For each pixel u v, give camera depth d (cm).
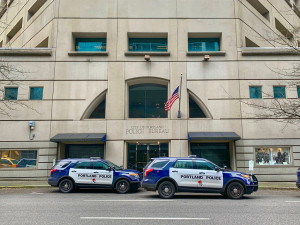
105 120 1945
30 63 2023
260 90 1995
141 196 1211
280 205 952
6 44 3028
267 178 1875
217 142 1998
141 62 2031
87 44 2152
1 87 1991
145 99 2072
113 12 2103
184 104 1970
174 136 1925
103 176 1345
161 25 2086
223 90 1988
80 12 2105
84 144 2008
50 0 2209
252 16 2283
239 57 2034
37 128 1938
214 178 1142
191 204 967
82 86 1994
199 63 2028
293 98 1961
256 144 1914
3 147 1912
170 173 1147
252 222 690
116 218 729
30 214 777
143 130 1933
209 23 2094
